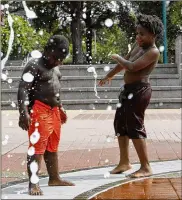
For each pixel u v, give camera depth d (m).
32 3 20.58
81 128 10.00
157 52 4.70
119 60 4.74
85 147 7.14
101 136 8.58
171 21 23.41
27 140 7.92
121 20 24.22
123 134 4.84
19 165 5.57
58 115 4.10
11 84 16.73
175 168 5.20
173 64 17.36
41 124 3.93
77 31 21.02
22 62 18.41
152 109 15.88
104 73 16.88
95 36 29.91
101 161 5.85
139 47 4.79
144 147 4.69
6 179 4.66
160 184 4.26
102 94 16.41
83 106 16.19
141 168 4.71
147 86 4.73
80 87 16.58
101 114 14.07
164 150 6.78
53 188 4.15
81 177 4.72
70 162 5.78
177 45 17.09
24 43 19.61
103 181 4.49
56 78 4.05
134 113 4.68
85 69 16.98
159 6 23.23
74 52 21.08
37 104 3.94
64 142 7.73
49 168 4.23
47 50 3.95
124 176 4.73
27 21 21.23
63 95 16.45
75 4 20.61
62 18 22.86
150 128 9.98
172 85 16.66
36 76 3.92
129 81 4.75
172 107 16.20
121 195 3.82
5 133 8.93
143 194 3.85
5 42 18.23
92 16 23.25
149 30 4.66
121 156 4.92
